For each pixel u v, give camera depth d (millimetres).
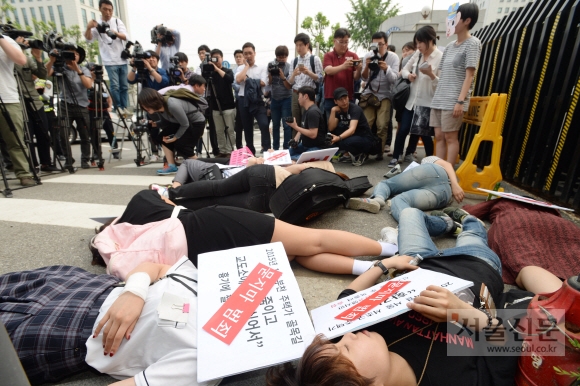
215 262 1440
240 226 1788
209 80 5426
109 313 1182
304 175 2486
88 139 5539
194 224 1773
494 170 3406
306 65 5754
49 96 6281
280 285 1332
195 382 1057
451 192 2920
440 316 1113
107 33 6082
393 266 1689
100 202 3500
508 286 1823
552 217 1897
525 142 3846
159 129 5145
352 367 865
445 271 1521
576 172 3068
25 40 4426
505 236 1905
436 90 3748
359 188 3271
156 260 1663
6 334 646
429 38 4109
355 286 1601
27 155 4250
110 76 6754
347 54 5301
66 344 1196
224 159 3873
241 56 6605
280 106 5840
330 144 4750
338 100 4688
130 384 1044
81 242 2508
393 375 1045
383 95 5152
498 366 1082
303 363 882
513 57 4141
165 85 6066
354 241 2002
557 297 925
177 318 1159
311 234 1955
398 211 2641
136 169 5379
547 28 3502
